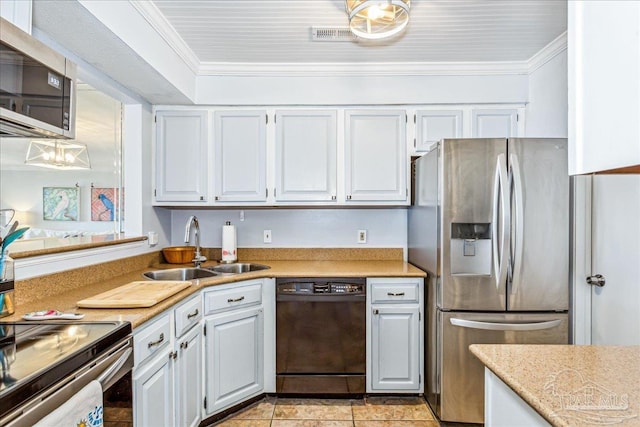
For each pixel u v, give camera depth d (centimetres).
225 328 218
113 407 122
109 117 304
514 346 112
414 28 219
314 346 239
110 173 312
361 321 239
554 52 240
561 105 235
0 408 76
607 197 198
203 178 272
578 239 211
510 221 206
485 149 210
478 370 213
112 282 205
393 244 304
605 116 73
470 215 211
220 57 259
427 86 272
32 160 311
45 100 120
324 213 305
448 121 274
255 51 250
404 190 271
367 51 251
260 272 242
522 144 209
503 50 250
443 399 214
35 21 156
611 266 196
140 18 189
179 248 282
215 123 272
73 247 184
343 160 272
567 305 209
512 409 93
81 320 131
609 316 197
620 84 70
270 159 273
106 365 112
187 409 186
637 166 67
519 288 209
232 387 222
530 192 208
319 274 238
